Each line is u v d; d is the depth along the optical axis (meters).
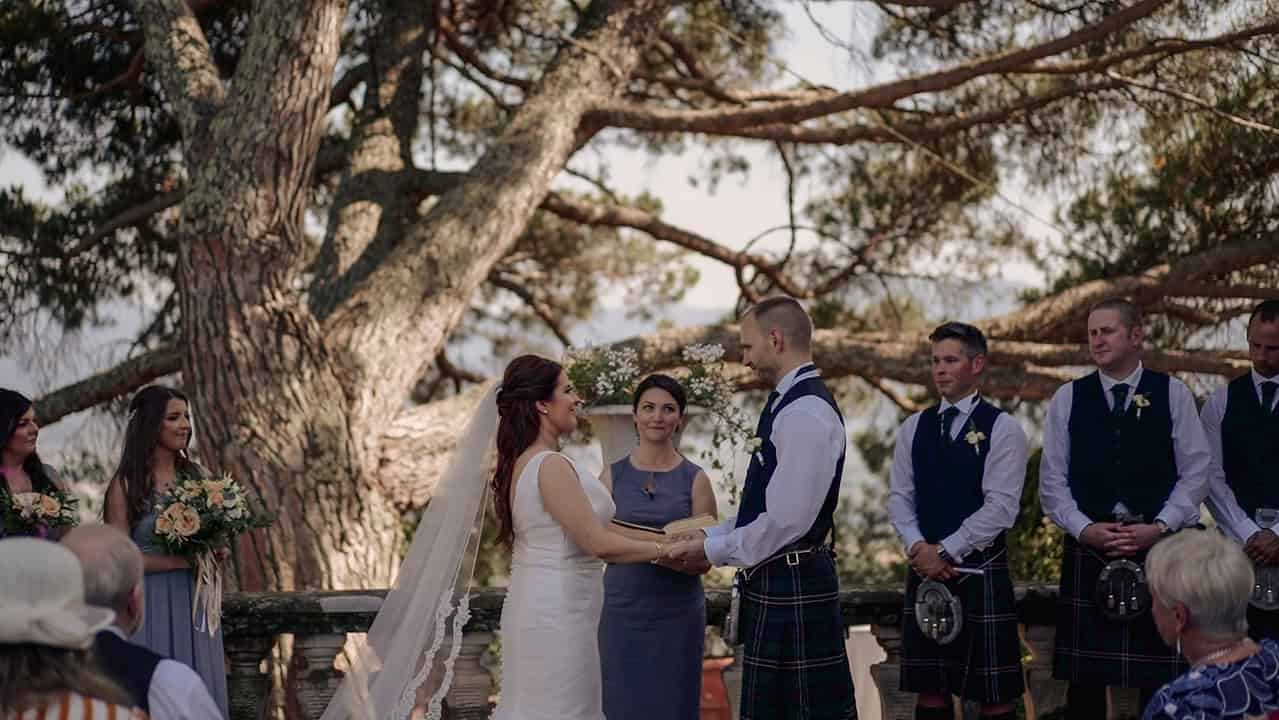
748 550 4.16
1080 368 12.16
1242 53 9.48
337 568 8.10
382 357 8.96
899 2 9.39
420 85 12.16
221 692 4.67
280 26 7.96
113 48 11.52
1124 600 4.36
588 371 5.22
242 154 7.93
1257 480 4.60
